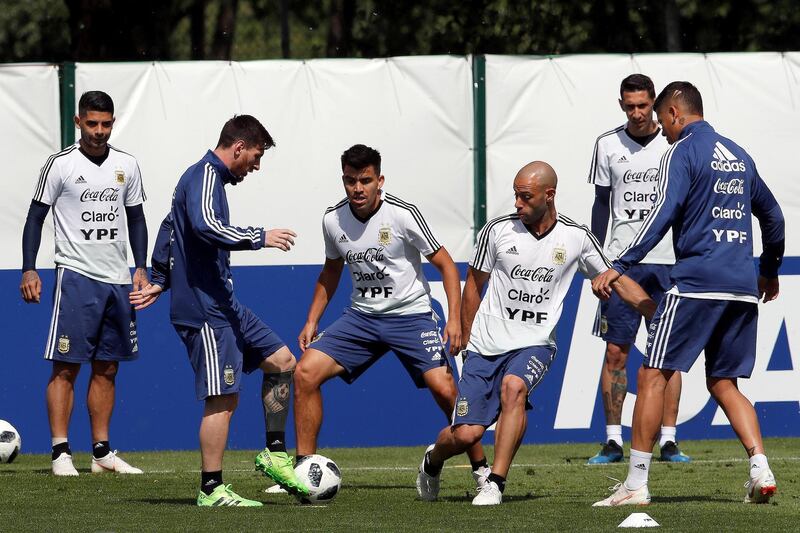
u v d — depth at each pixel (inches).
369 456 1264.8
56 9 2667.3
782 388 1353.3
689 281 830.5
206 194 803.4
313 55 2689.5
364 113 1336.1
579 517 771.4
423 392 1349.7
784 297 1353.3
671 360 833.5
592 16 2025.1
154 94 1318.9
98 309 1090.1
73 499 888.9
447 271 916.0
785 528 719.7
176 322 824.9
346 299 1334.9
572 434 1346.0
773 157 1358.3
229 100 1326.3
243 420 1336.1
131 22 2016.5
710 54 1355.8
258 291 1326.3
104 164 1101.7
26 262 1094.4
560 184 1346.0
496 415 868.0
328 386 1341.0
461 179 1342.3
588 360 1341.0
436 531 711.1
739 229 839.7
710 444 1322.6
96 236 1095.6
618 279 843.4
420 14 2203.5
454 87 1341.0
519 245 864.3
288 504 861.2
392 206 920.3
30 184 1310.3
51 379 1091.9
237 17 2785.4
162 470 1131.9
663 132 877.8
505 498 892.6
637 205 1182.9
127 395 1317.7
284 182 1328.7
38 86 1310.3
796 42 2124.8
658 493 922.7
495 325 870.4
